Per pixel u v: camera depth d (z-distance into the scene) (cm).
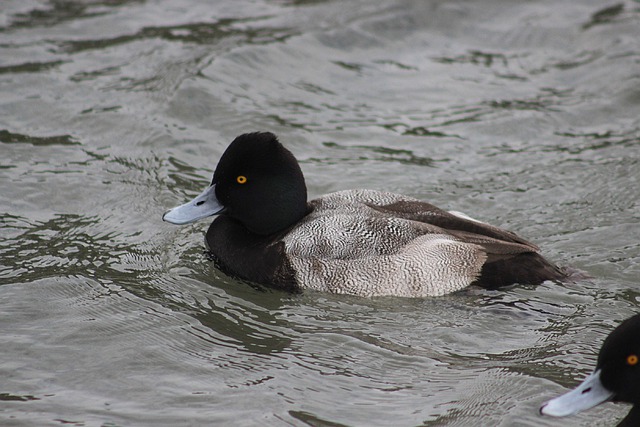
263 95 1430
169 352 867
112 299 959
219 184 1011
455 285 938
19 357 848
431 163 1270
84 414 765
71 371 830
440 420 759
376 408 778
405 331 898
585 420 751
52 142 1285
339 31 1608
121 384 812
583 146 1302
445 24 1659
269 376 828
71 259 1036
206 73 1452
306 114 1391
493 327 896
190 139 1313
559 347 858
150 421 757
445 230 970
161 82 1433
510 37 1623
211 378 825
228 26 1617
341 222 975
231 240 1020
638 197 1150
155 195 1183
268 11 1681
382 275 943
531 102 1427
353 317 927
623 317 898
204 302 961
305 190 1016
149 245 1075
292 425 753
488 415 762
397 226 966
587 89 1457
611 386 689
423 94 1457
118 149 1281
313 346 878
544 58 1561
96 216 1133
